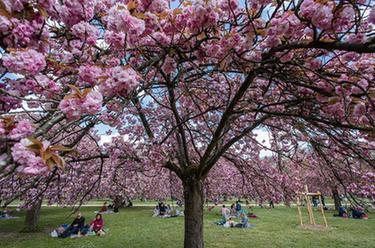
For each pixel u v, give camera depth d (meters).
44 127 1.33
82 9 1.75
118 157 4.66
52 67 1.94
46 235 9.55
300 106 3.04
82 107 1.33
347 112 2.13
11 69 1.37
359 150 3.18
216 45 2.16
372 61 2.40
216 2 1.85
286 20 1.76
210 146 4.02
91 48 2.11
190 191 4.57
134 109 4.59
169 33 2.09
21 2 1.45
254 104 4.11
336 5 1.61
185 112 5.62
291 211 16.78
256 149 6.44
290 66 2.62
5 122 1.25
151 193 13.20
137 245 8.01
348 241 8.37
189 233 4.43
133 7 1.72
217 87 4.46
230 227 10.81
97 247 7.79
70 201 6.59
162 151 4.42
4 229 10.80
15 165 1.16
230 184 9.39
